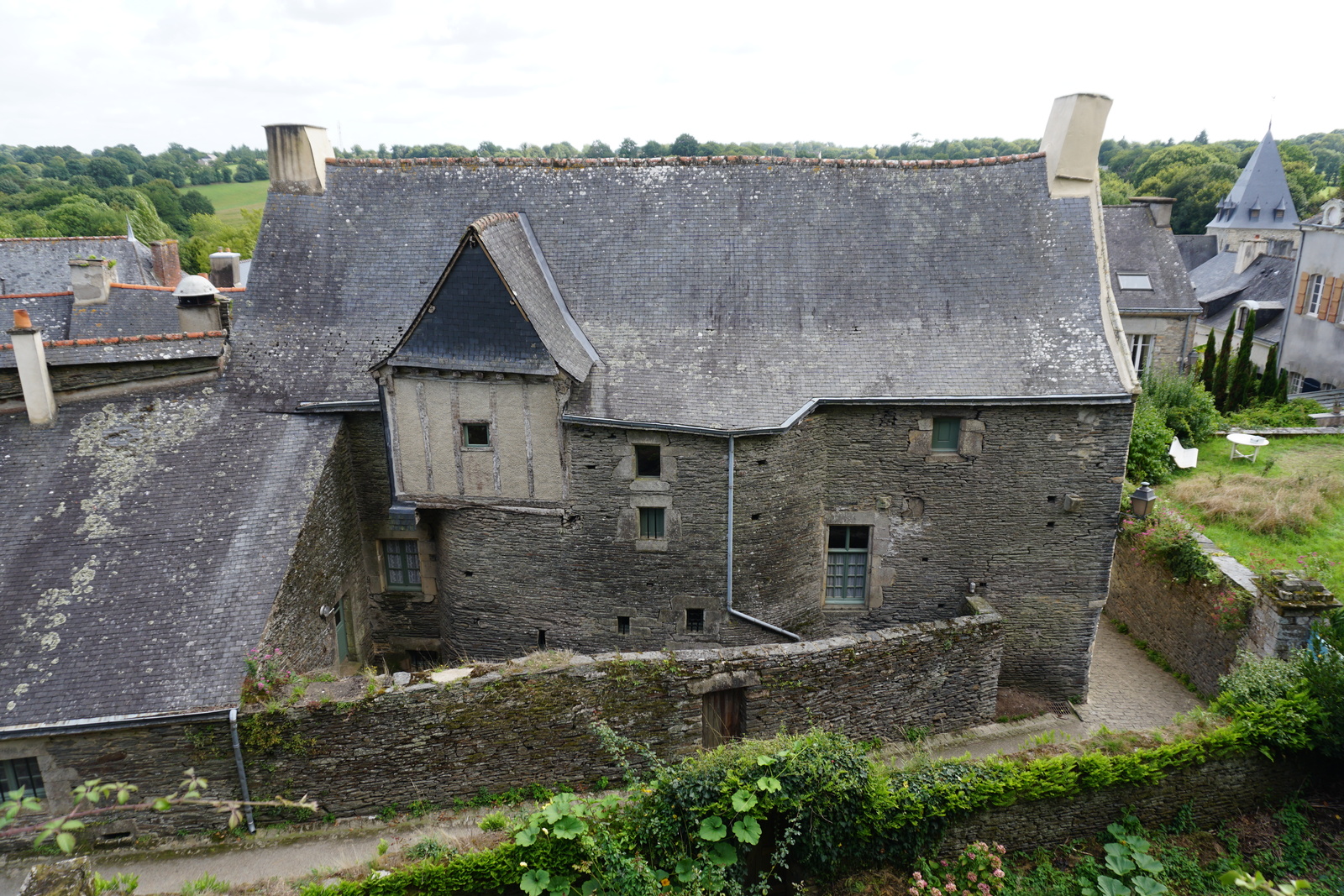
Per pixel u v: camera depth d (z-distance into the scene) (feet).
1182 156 313.32
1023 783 35.96
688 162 56.65
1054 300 51.34
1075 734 49.39
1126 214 117.39
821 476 51.80
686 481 49.01
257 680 38.32
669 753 42.57
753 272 53.21
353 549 52.70
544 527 50.65
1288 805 38.68
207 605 40.78
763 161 56.39
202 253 244.63
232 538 43.75
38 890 27.40
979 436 50.03
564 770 41.96
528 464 49.52
